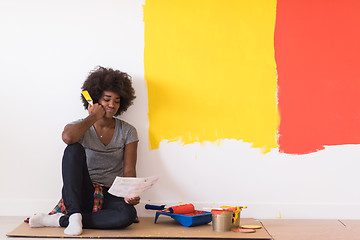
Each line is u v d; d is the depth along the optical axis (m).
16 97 3.23
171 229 2.70
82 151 2.69
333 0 3.23
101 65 3.24
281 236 2.56
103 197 2.80
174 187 3.24
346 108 3.22
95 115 2.85
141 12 3.25
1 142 3.22
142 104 3.24
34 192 3.22
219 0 3.25
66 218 2.64
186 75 3.24
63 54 3.23
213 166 3.24
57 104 3.23
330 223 3.00
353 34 3.23
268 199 3.23
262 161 3.23
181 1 3.24
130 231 2.62
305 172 3.22
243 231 2.64
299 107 3.22
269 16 3.24
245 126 3.23
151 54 3.24
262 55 3.24
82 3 3.24
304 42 3.23
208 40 3.24
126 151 3.04
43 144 3.23
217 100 3.24
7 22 3.23
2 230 2.66
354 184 3.21
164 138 3.24
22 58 3.23
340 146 3.21
